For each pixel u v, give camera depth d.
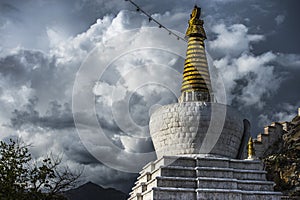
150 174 39.00
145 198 36.78
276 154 78.25
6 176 28.31
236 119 39.88
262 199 36.69
